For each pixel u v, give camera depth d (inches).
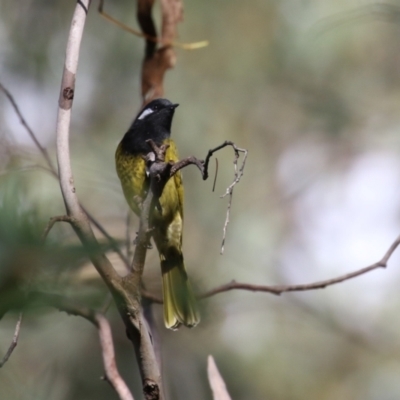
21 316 86.3
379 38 513.0
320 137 538.6
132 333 157.5
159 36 298.0
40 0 453.1
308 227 532.4
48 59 450.9
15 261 81.7
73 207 153.6
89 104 457.1
